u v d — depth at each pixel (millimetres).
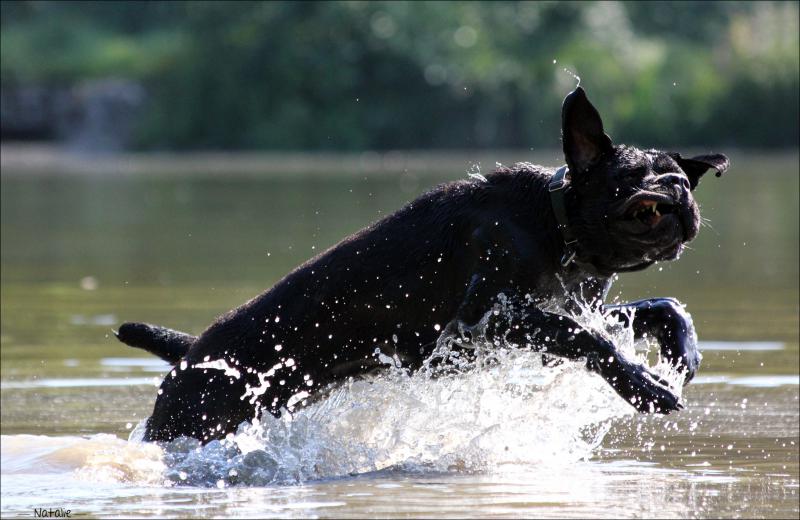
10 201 33062
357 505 7332
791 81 54625
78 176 43312
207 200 32375
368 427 8992
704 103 55000
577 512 7133
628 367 8242
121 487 8016
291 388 9000
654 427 9641
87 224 26828
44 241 23578
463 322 8617
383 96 55812
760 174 41531
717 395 10727
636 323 8984
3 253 21734
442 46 55719
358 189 34188
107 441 9047
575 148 8320
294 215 27531
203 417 8867
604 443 9172
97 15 66000
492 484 7938
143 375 11758
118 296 16453
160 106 57344
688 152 54250
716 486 7840
